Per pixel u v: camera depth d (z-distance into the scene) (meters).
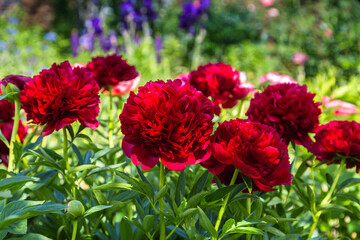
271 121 1.47
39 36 9.10
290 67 7.16
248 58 6.63
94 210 1.19
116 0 9.87
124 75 1.71
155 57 6.77
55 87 1.23
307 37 7.38
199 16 6.87
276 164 1.17
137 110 1.11
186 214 1.19
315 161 1.64
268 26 7.77
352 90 3.01
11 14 10.99
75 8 11.63
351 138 1.39
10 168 1.46
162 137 1.10
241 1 8.38
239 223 1.22
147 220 1.27
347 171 2.07
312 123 1.46
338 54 7.08
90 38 7.15
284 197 2.09
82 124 1.29
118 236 1.59
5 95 1.27
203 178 1.37
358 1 7.93
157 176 1.93
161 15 8.78
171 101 1.10
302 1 7.99
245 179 1.17
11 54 6.80
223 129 1.21
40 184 1.44
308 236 1.60
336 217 1.93
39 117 1.26
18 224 1.09
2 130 1.63
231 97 1.90
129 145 1.18
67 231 1.48
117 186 1.24
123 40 7.54
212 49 7.61
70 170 1.30
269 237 1.55
